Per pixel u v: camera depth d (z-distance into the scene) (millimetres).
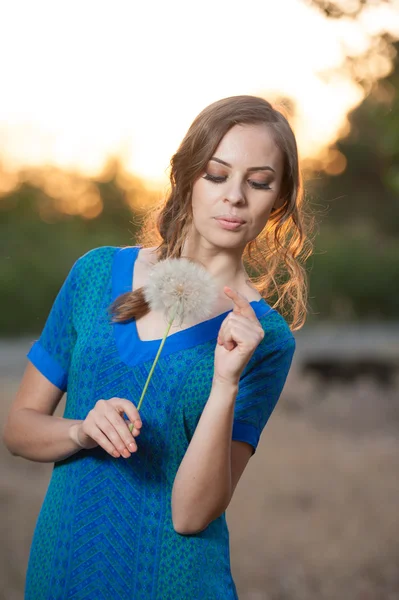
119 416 1696
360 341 15938
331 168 31750
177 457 1831
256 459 7297
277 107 2016
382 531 5379
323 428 8812
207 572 1816
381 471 7000
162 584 1784
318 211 2652
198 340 1852
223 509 1790
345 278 22594
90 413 1724
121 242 21344
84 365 1891
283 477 6699
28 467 6629
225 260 1948
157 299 1788
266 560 4875
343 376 10914
